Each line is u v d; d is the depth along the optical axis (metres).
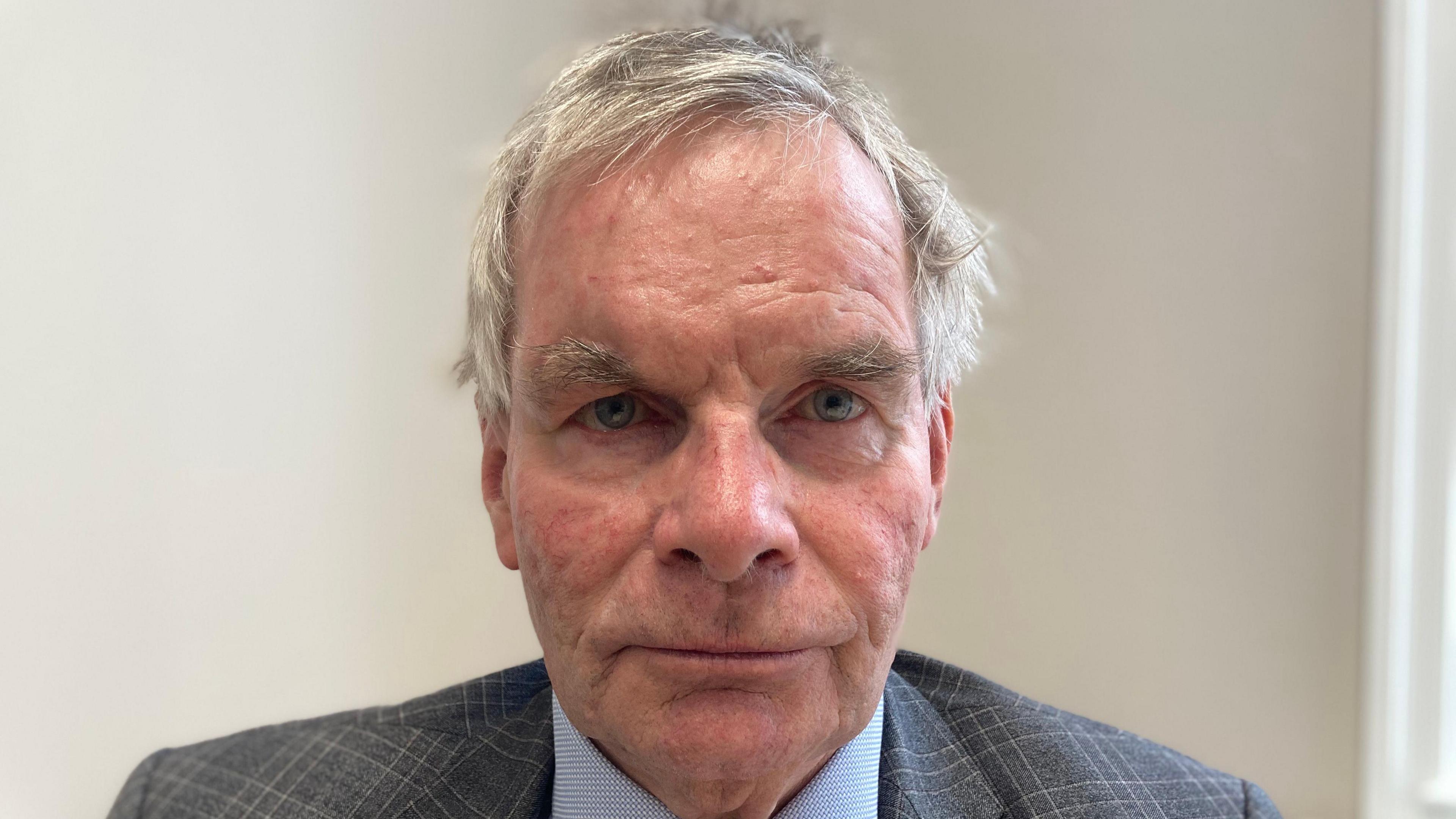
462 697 1.19
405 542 1.72
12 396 1.54
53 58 1.56
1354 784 1.64
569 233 0.83
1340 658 1.65
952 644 1.76
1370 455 1.65
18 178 1.55
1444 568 1.65
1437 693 1.65
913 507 0.88
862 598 0.83
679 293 0.79
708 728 0.80
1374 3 1.62
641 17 1.42
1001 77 1.74
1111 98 1.70
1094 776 1.11
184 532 1.62
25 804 1.52
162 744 1.59
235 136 1.65
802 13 1.64
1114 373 1.70
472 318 1.01
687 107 0.83
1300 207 1.64
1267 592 1.66
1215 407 1.67
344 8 1.70
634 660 0.82
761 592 0.79
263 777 1.19
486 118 1.73
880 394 0.85
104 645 1.57
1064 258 1.72
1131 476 1.70
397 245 1.73
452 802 1.08
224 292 1.64
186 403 1.62
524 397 0.87
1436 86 1.63
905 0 1.74
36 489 1.55
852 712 0.86
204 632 1.62
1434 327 1.64
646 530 0.82
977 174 1.75
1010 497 1.74
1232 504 1.67
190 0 1.62
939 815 1.04
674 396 0.81
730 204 0.80
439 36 1.73
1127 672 1.69
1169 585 1.68
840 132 0.88
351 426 1.71
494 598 1.75
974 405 1.76
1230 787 1.17
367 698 1.69
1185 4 1.67
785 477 0.82
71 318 1.57
